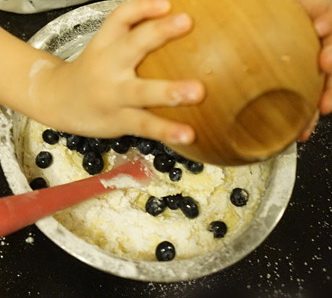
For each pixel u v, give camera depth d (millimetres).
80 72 302
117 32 274
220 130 249
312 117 273
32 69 370
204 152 263
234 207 435
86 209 419
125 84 263
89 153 436
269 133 265
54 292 426
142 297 431
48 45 451
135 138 436
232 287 439
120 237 419
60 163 445
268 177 427
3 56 379
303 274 448
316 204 473
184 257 418
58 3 511
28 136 450
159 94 242
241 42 238
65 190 395
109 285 432
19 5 500
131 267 371
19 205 370
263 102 250
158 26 244
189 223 430
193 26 243
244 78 238
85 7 459
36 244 439
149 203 425
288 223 464
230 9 242
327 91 288
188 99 237
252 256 450
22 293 424
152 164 441
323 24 277
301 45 245
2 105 417
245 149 264
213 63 239
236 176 445
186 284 437
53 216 401
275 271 447
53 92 348
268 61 238
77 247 373
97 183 414
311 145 494
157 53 251
